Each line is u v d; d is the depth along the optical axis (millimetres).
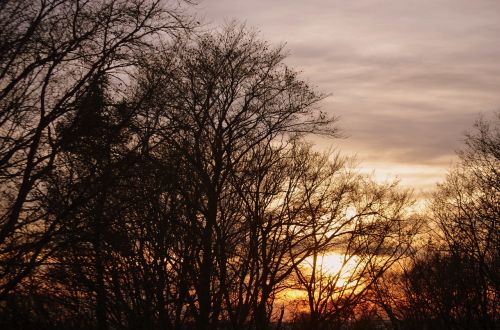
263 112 29453
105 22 16375
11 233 15562
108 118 16531
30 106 15961
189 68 25016
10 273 15734
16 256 15367
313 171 31672
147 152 17344
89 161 16844
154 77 18172
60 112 15930
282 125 29734
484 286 36500
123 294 21859
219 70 26828
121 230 18406
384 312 45344
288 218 29672
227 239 27188
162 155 20219
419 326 43031
